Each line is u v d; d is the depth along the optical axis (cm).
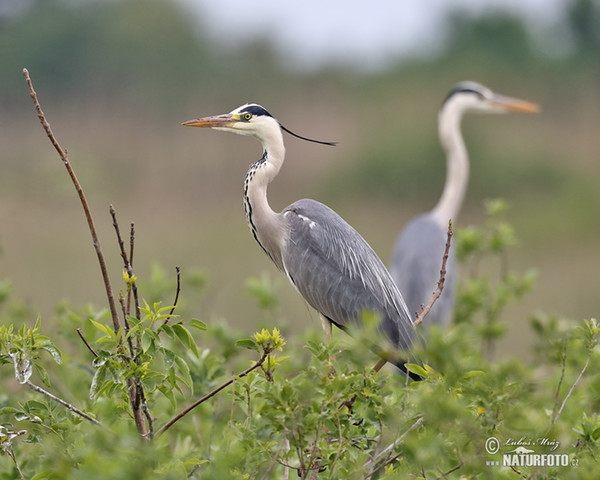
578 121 3130
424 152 2784
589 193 2531
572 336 725
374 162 2773
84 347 719
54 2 3753
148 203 2495
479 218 2523
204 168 2734
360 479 493
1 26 3769
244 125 816
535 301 1642
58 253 1900
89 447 446
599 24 3881
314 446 496
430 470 502
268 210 833
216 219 2339
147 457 422
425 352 485
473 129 2853
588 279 1819
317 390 483
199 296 1002
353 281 805
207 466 540
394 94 3397
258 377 552
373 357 544
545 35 3959
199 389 648
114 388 526
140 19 3691
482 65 3581
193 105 3531
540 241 2255
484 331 949
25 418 533
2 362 524
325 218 827
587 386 707
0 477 543
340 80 3659
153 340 513
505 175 2708
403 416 500
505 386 497
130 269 514
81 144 2838
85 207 502
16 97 3509
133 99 3475
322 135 3061
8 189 2427
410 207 2730
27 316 874
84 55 3588
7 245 1953
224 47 3856
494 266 1650
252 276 1748
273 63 3759
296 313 1301
